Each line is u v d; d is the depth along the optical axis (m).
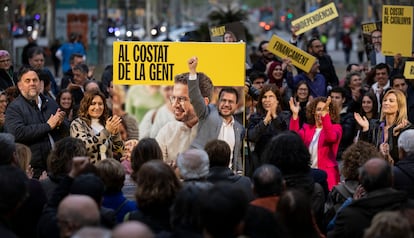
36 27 68.88
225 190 8.70
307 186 11.05
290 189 10.23
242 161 14.13
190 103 13.87
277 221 9.36
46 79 18.44
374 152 11.95
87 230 8.04
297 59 22.17
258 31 89.69
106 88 21.98
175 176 9.98
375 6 48.09
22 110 14.71
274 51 22.27
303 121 19.28
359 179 10.84
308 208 9.32
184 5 147.00
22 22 71.56
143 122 14.29
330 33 95.56
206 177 10.73
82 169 10.47
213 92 13.94
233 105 13.91
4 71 19.61
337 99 20.17
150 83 14.16
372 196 10.38
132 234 7.83
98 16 50.47
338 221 10.55
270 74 22.16
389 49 21.44
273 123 15.14
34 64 21.62
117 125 13.97
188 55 14.09
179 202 9.45
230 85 14.02
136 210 10.30
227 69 14.02
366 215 10.38
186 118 13.99
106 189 10.96
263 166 10.12
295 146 11.03
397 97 14.98
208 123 13.87
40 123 14.79
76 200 8.90
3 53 19.58
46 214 10.23
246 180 11.47
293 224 9.30
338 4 73.94
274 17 105.06
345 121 19.20
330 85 25.44
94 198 9.91
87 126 14.36
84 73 22.05
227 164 11.46
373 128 15.48
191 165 10.45
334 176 15.38
